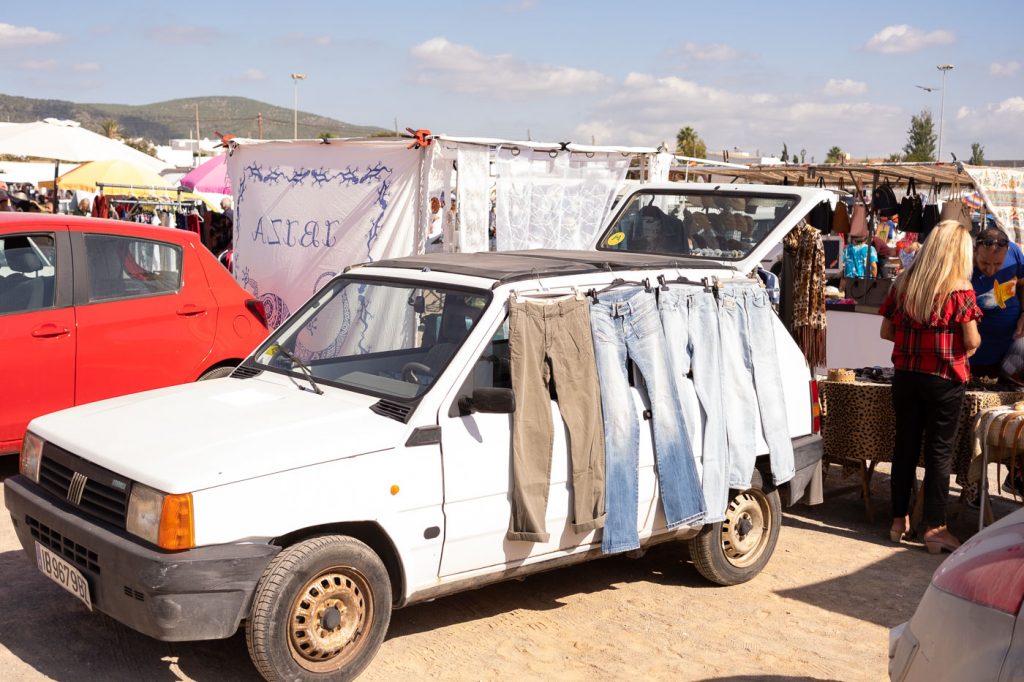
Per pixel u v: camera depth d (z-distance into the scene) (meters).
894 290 6.64
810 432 6.10
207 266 7.62
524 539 4.54
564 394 4.71
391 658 4.57
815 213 9.06
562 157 9.20
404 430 4.28
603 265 5.18
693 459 5.23
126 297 7.11
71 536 4.05
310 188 9.40
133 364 7.05
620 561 6.21
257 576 3.84
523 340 4.60
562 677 4.50
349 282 5.41
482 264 5.22
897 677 3.25
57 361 6.70
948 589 3.08
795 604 5.60
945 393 6.41
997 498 8.01
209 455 3.96
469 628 5.00
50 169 28.64
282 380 5.00
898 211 11.45
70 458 4.25
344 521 4.07
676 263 5.52
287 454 3.98
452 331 4.77
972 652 2.89
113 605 3.89
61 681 4.18
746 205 6.59
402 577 4.28
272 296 9.77
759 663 4.78
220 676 4.29
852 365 9.15
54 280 6.80
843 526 7.22
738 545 5.75
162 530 3.74
